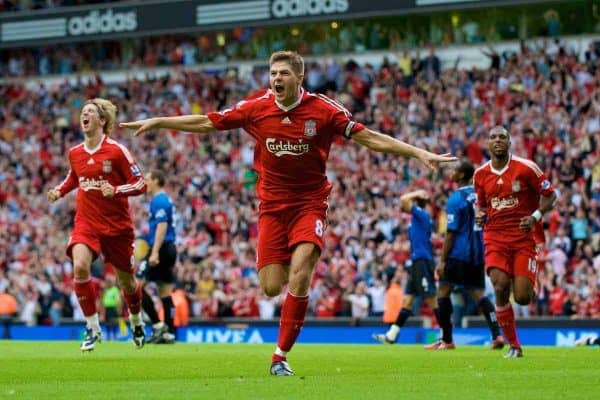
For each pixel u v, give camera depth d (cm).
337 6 4253
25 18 4888
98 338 1638
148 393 961
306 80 4384
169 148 4338
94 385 1060
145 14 4644
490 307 1970
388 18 4319
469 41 4175
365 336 3042
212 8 4506
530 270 1547
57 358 1606
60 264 3953
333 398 907
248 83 4581
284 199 1201
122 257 1647
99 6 4738
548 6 4019
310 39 4484
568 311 3009
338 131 1191
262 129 1199
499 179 1547
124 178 1609
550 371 1262
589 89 3778
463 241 1948
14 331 3578
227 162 4131
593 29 3953
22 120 4841
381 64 4331
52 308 3659
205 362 1491
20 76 5100
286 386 1027
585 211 3288
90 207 1612
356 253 3466
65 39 4803
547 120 3706
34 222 4212
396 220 3525
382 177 3719
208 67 4706
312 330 3147
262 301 3362
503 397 920
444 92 4031
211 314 3431
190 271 3538
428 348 2014
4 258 4116
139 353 1777
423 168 3678
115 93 4803
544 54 3959
